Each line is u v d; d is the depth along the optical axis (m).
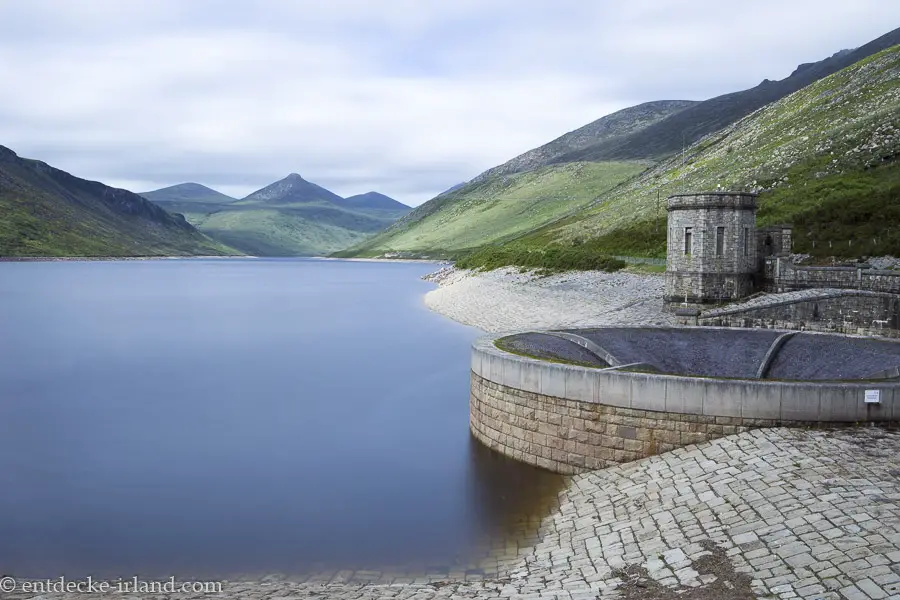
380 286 136.25
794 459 16.59
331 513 20.81
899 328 34.41
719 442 18.56
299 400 36.31
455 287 96.25
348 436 29.31
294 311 86.12
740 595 11.73
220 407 35.06
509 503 19.77
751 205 44.03
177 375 44.09
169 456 27.22
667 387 19.28
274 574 16.84
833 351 24.94
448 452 26.42
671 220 45.75
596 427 20.47
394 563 17.17
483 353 24.58
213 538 19.14
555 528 17.75
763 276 45.56
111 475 24.97
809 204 77.69
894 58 122.56
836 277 42.66
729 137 150.00
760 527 14.03
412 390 38.19
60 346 57.31
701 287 44.31
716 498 15.90
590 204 180.12
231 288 134.75
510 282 82.56
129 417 33.38
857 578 11.42
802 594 11.37
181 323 73.69
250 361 49.03
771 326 37.94
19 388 40.44
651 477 18.25
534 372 21.91
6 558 17.98
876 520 13.19
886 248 59.53
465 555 17.45
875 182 79.50
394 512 20.62
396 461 25.58
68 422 32.50
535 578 14.88
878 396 18.22
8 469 25.77
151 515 21.06
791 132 116.69
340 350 53.19
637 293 58.56
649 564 13.92
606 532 16.25
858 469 15.66
